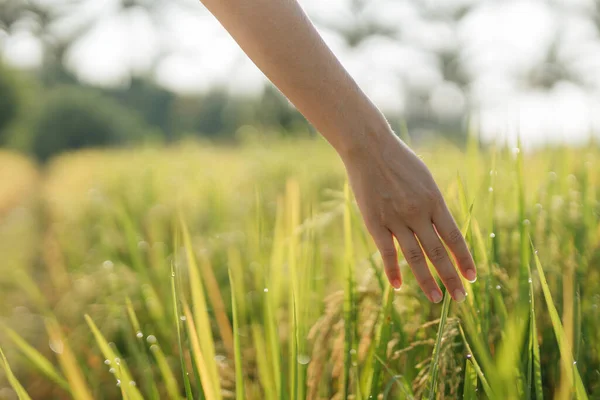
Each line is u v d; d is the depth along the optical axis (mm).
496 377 1084
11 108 28578
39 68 36188
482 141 1535
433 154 2689
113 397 1556
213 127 33156
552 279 1299
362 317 1307
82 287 1978
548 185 1484
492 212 1280
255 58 1072
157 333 1666
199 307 1159
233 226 2570
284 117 12047
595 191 1595
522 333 1164
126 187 4746
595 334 1249
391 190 1077
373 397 1184
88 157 12242
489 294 1216
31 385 1660
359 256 1561
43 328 1977
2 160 18922
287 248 1579
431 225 1085
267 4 1047
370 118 1073
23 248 4027
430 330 1256
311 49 1057
